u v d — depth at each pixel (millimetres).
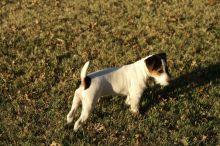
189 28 4074
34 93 3268
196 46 3787
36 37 3924
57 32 4023
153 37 3951
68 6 4555
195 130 2980
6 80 3373
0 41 3863
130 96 3049
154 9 4473
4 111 3109
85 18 4258
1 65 3547
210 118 3078
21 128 2996
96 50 3732
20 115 3092
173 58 3617
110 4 4562
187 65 3549
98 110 3125
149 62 2977
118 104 3166
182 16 4312
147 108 3154
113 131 2979
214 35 3969
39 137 2941
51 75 3434
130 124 3023
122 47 3768
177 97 3230
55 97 3227
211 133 2980
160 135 2955
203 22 4180
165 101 3191
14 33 4000
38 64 3549
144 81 3037
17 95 3252
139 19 4238
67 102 3191
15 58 3637
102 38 3922
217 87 3318
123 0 4652
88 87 2893
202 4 4551
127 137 2949
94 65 3547
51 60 3607
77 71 3477
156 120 3041
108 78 2967
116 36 3943
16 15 4344
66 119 3049
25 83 3359
